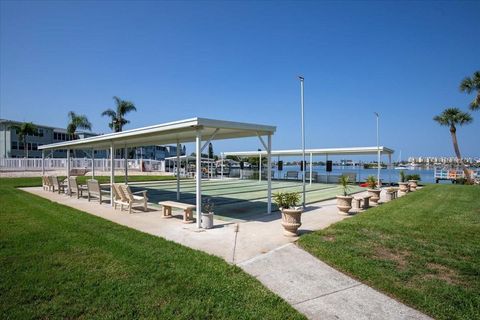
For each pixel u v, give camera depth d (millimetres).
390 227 7891
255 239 6969
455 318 3621
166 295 4039
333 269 5129
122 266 5000
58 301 3826
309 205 12938
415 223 8469
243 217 9906
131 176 32906
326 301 4082
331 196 16750
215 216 10086
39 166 32531
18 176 28609
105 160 37469
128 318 3475
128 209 11211
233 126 8953
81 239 6578
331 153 26125
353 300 4109
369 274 4793
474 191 18375
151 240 6645
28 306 3697
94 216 9430
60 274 4641
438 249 6055
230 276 4707
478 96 27203
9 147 44938
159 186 22844
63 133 53625
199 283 4410
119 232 7312
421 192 17906
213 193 17875
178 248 6078
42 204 11727
